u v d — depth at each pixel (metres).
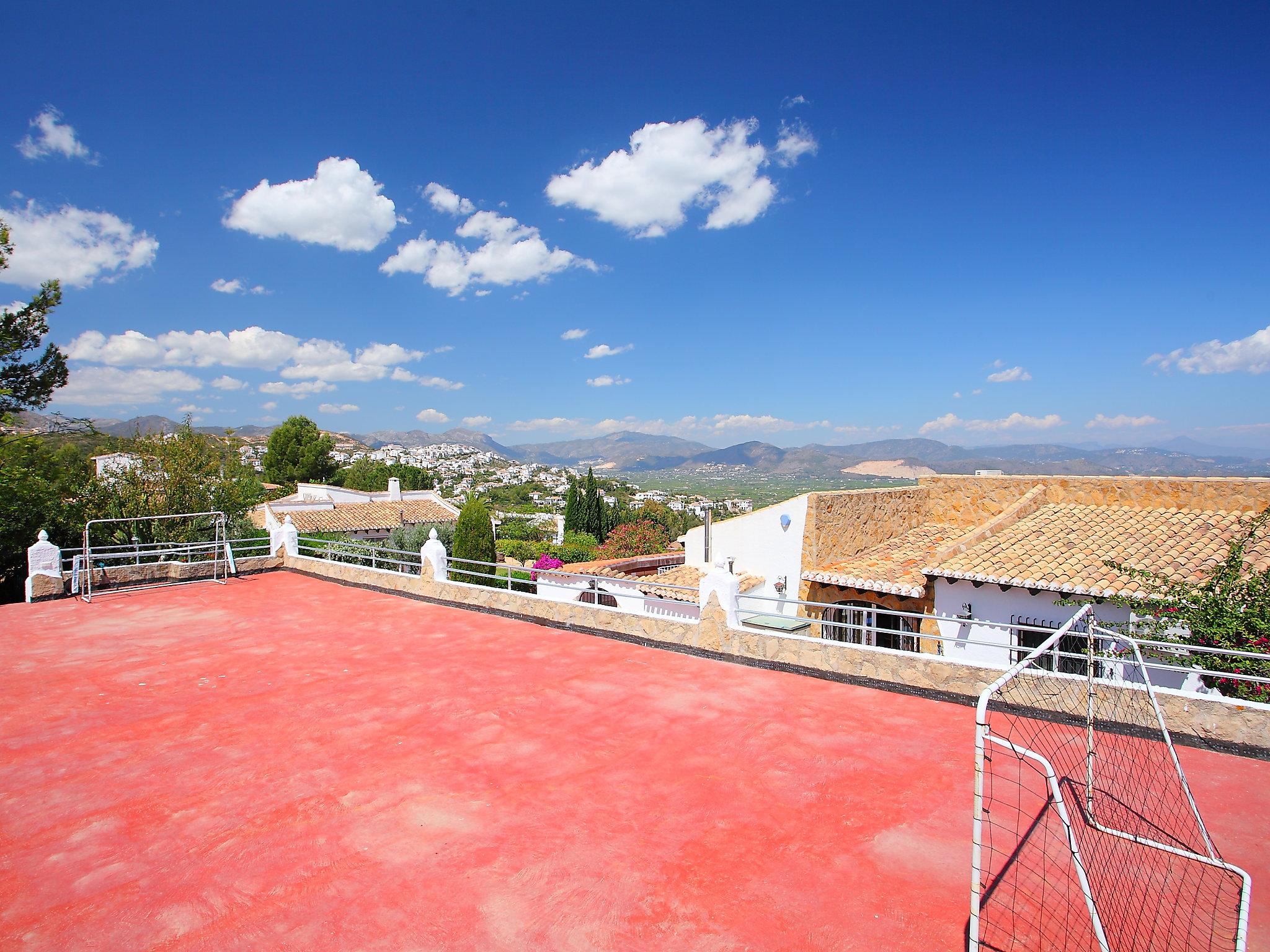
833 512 14.64
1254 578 8.33
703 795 5.68
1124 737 6.84
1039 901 4.21
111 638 11.29
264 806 5.57
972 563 12.45
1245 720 6.31
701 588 9.90
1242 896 4.00
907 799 5.59
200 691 8.55
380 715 7.63
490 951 3.85
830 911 4.17
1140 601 9.52
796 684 8.64
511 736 6.98
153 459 24.52
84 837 5.15
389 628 11.95
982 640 12.30
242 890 4.45
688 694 8.27
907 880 4.48
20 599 19.33
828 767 6.22
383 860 4.75
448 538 29.97
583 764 6.30
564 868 4.64
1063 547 12.56
